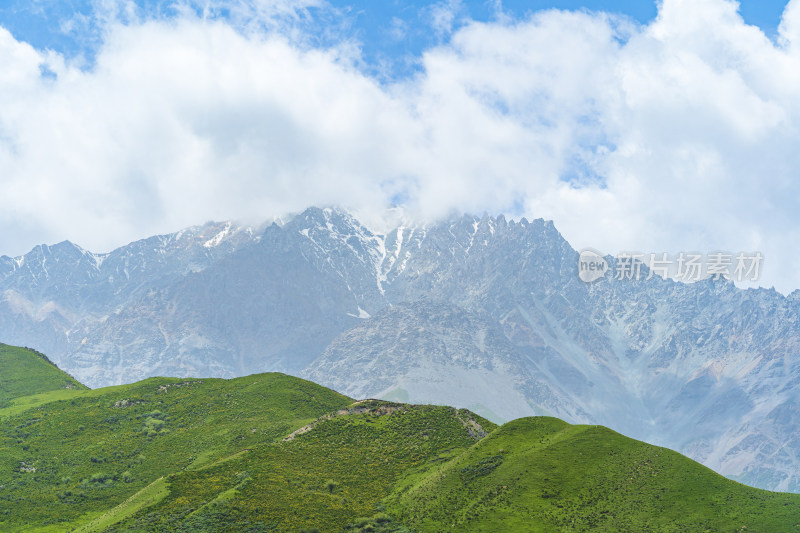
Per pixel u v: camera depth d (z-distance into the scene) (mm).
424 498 160375
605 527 138875
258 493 164750
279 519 153500
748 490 144375
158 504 162625
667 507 142125
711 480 147750
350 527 151750
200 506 159625
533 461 163000
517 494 152875
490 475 162375
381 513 157625
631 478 152375
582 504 147375
